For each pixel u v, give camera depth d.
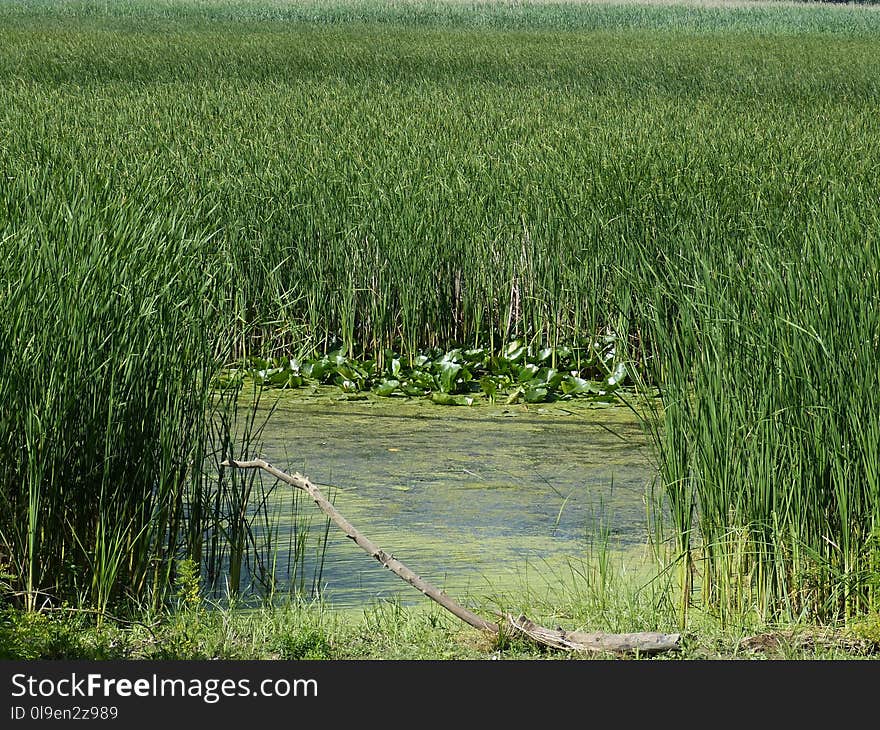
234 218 24.81
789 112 43.00
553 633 12.02
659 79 57.50
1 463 12.84
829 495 12.73
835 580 12.62
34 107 39.34
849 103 47.41
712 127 37.22
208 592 13.45
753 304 13.85
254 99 43.91
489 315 25.05
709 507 12.95
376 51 70.06
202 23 105.75
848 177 27.36
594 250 24.36
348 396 22.56
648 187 26.38
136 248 14.57
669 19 123.50
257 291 24.53
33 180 20.91
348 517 16.02
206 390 14.09
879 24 119.38
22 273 13.59
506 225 25.33
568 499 16.92
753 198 25.48
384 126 36.62
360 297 24.98
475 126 36.72
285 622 12.29
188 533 13.92
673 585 13.76
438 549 14.90
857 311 12.74
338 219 25.36
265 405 21.73
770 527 12.69
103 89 47.84
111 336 13.17
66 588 13.01
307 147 30.92
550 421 21.11
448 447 19.47
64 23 100.19
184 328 14.04
